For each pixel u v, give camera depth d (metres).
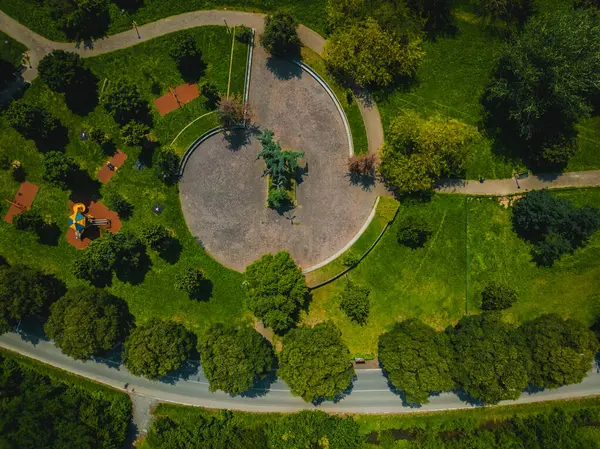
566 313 79.25
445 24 78.44
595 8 74.69
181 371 80.62
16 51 79.75
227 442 75.62
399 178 73.94
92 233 80.62
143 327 74.19
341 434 74.94
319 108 79.75
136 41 79.75
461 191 79.50
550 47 67.00
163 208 80.12
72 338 71.81
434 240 79.44
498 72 77.75
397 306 79.69
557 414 77.50
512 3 77.00
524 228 77.94
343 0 73.50
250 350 73.19
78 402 76.81
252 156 79.94
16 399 74.81
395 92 79.06
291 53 79.00
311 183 79.81
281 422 76.44
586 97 73.81
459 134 72.88
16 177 80.44
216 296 80.06
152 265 80.44
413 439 78.75
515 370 69.38
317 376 69.94
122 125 79.94
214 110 79.62
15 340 81.31
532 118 73.88
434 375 69.81
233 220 80.12
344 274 79.94
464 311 79.25
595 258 79.19
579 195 79.06
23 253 80.69
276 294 72.38
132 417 80.81
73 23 77.56
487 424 79.31
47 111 78.19
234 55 79.12
